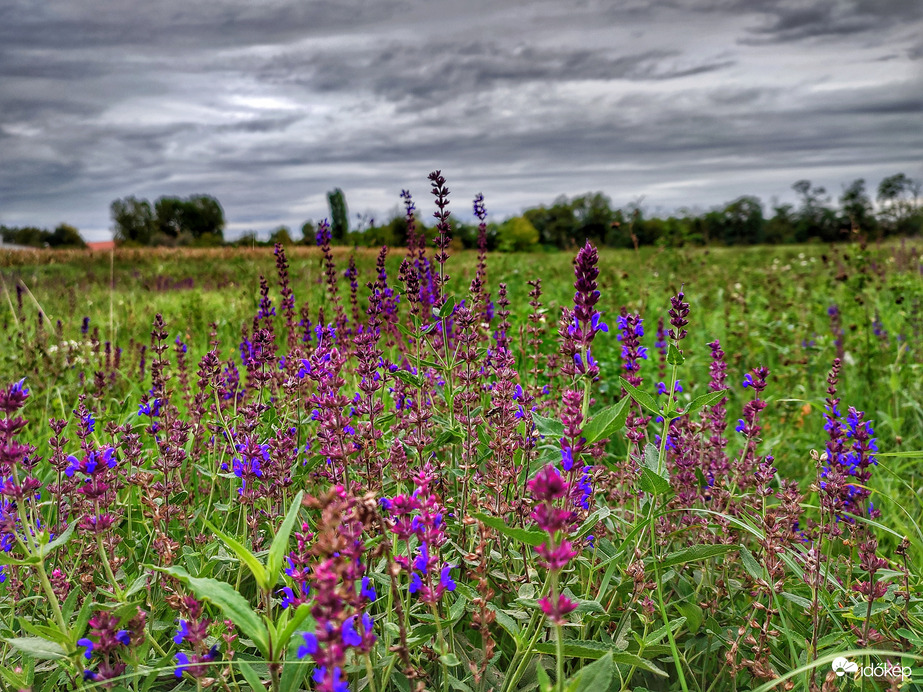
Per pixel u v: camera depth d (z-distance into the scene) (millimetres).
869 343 7488
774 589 2828
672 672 2969
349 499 1863
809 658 2658
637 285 11383
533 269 12844
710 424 3908
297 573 2344
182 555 3135
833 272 12242
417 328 3854
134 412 4461
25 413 5465
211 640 2377
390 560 2012
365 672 2432
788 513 3258
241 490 3100
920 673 2531
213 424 3621
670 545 3553
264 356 3660
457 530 3266
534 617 2422
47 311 10328
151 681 2420
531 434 3207
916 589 2986
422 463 3207
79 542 3352
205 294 13617
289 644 2156
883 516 4332
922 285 9500
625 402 2189
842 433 3174
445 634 2750
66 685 2637
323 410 3018
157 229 82438
